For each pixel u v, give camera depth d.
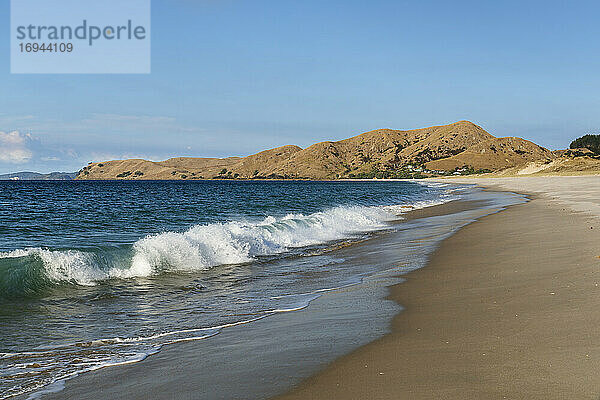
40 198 46.62
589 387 4.02
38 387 4.76
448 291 8.04
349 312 7.15
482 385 4.18
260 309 7.73
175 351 5.73
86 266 10.27
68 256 10.23
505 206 28.59
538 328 5.60
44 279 9.44
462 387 4.17
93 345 6.06
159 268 11.38
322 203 38.56
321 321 6.73
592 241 11.88
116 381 4.84
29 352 5.82
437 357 4.95
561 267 9.08
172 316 7.44
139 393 4.51
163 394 4.45
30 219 23.92
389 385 4.33
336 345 5.58
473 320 6.19
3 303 8.20
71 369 5.23
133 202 40.72
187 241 12.62
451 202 36.56
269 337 6.10
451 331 5.80
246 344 5.86
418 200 41.41
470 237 14.98
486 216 22.12
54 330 6.75
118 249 11.26
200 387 4.57
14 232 18.25
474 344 5.25
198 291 9.27
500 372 4.43
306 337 5.99
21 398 4.51
